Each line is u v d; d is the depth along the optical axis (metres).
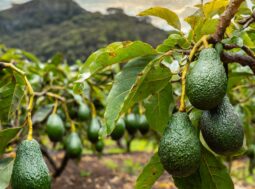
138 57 0.83
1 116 1.11
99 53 0.88
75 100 1.65
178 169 0.71
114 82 0.82
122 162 3.81
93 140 1.52
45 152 2.19
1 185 0.84
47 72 1.81
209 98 0.70
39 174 0.77
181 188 0.84
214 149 0.75
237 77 1.12
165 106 0.99
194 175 0.84
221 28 0.74
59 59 1.80
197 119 0.87
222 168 0.85
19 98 1.07
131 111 1.60
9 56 1.86
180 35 0.85
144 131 1.61
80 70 0.88
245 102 1.87
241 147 0.76
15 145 1.42
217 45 0.75
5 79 1.08
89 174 3.14
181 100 0.74
